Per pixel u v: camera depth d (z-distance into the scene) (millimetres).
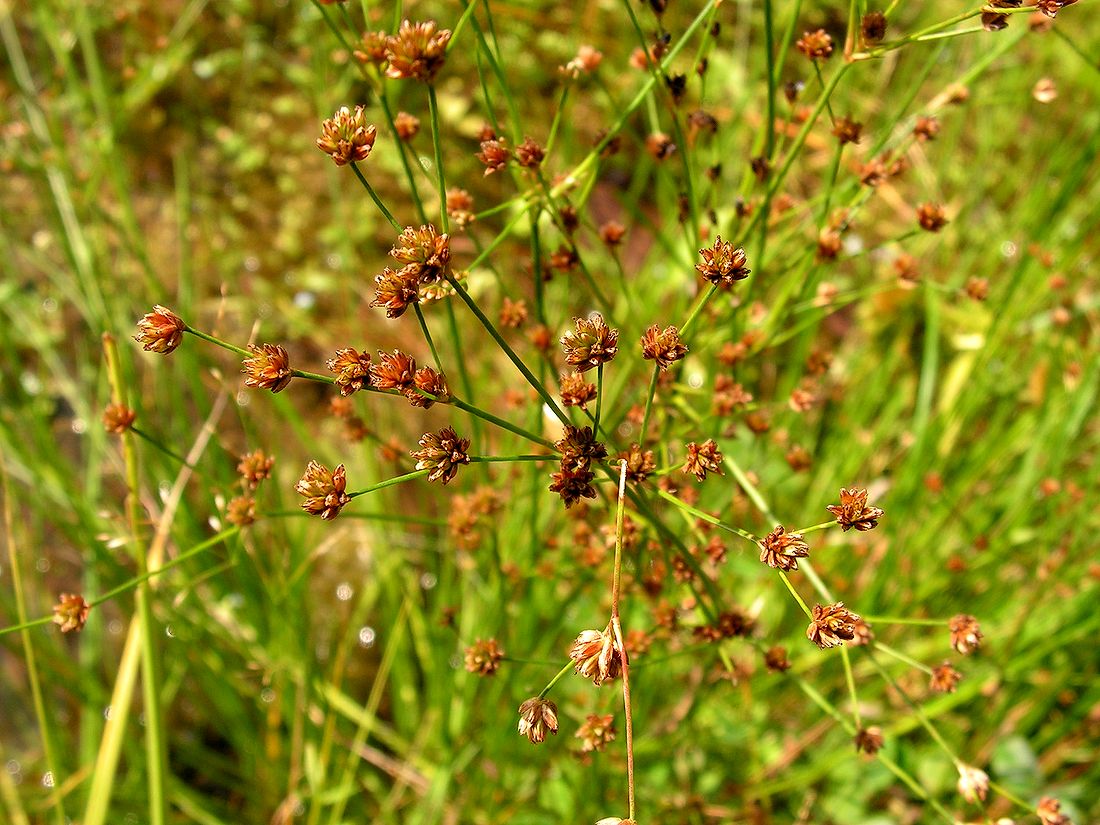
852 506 155
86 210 345
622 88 429
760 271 223
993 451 323
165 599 270
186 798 284
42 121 364
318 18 404
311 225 413
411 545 329
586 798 255
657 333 158
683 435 214
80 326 390
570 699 271
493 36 202
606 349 152
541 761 263
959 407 306
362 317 394
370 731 306
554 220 197
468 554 275
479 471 242
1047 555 291
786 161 204
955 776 275
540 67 433
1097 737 291
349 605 336
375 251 414
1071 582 288
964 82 219
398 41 162
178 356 297
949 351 373
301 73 436
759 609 264
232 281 396
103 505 344
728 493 281
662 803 260
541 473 228
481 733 271
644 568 232
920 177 404
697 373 314
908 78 426
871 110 427
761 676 283
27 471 323
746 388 296
